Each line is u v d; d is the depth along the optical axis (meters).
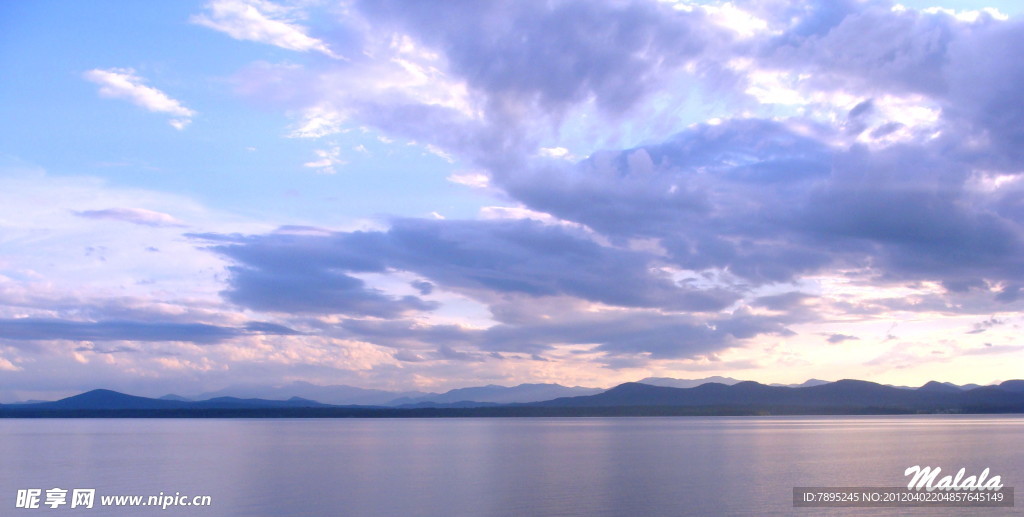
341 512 41.78
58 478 58.69
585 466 67.25
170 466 68.75
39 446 101.81
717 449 90.75
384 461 73.81
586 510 42.12
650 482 54.25
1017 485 53.25
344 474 60.75
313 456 81.25
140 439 123.31
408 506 43.50
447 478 57.50
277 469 65.44
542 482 54.44
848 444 100.75
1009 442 103.38
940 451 85.00
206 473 61.91
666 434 137.12
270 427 197.62
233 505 44.56
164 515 41.88
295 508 43.25
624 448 93.62
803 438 118.44
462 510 42.09
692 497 46.66
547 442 109.56
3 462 74.00
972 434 130.50
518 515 40.53
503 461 73.12
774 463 69.69
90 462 73.69
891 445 97.50
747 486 51.84
